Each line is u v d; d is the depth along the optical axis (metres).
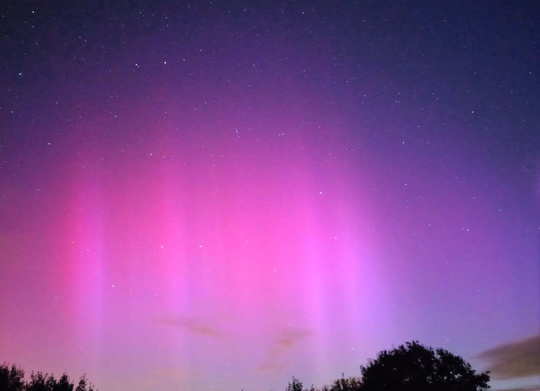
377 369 21.42
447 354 21.16
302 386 22.72
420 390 20.00
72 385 19.41
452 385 19.92
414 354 21.38
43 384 19.03
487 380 20.09
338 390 22.11
